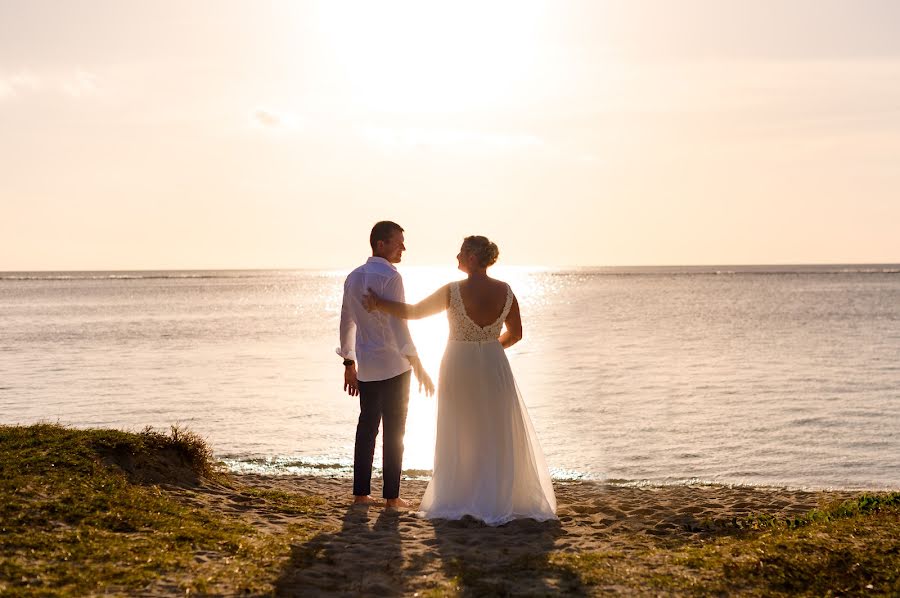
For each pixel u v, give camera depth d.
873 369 25.56
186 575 4.65
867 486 11.20
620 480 11.34
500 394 6.62
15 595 4.06
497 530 6.21
